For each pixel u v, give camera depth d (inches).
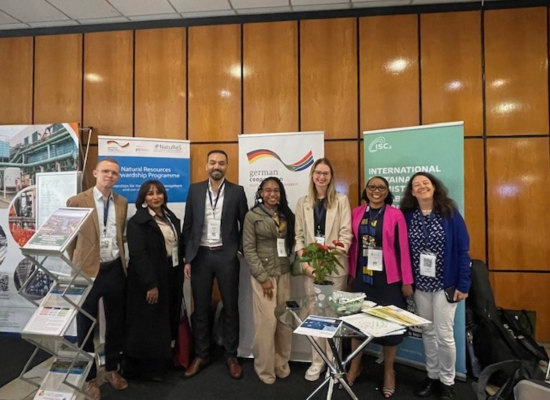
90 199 94.7
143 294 95.2
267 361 97.1
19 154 132.2
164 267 96.8
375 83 128.8
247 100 133.8
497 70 124.3
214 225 101.6
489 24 124.6
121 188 120.0
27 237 129.2
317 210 98.3
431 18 126.7
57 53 141.6
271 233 96.9
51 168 131.2
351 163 129.6
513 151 123.5
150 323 94.9
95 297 92.6
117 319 97.0
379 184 91.0
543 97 122.8
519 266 122.9
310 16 131.6
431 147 102.3
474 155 125.0
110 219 96.8
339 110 130.2
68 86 140.9
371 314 65.9
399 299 88.9
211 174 101.3
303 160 114.3
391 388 91.7
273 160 115.8
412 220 91.0
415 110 127.2
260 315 97.3
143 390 94.7
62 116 140.9
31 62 142.7
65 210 80.3
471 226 124.8
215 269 101.4
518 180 123.3
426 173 91.3
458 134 98.3
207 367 107.0
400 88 127.8
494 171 124.1
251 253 96.3
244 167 117.7
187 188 128.4
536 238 122.3
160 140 125.1
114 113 139.1
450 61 125.9
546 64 122.9
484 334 99.0
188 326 106.5
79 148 132.4
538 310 121.8
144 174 122.5
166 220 102.3
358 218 95.0
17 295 129.0
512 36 124.0
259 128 133.4
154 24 137.9
